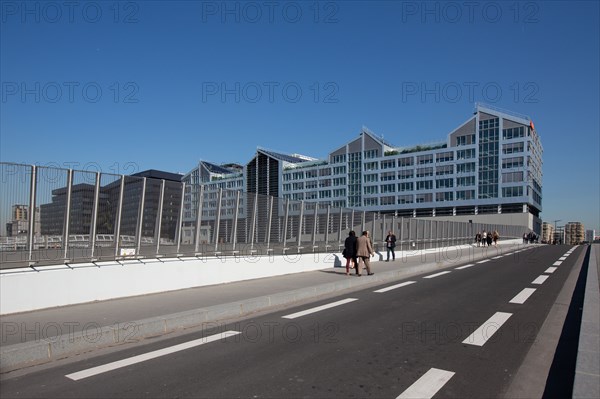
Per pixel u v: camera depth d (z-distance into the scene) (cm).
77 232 1031
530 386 534
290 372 577
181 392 510
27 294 916
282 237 1758
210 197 1409
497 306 1053
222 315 952
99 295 1052
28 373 588
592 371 531
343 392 507
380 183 9819
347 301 1162
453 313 972
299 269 1775
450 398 493
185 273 1276
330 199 10488
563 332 796
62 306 973
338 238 2175
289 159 11694
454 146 9006
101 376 569
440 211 9194
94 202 1067
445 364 609
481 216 8638
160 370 590
